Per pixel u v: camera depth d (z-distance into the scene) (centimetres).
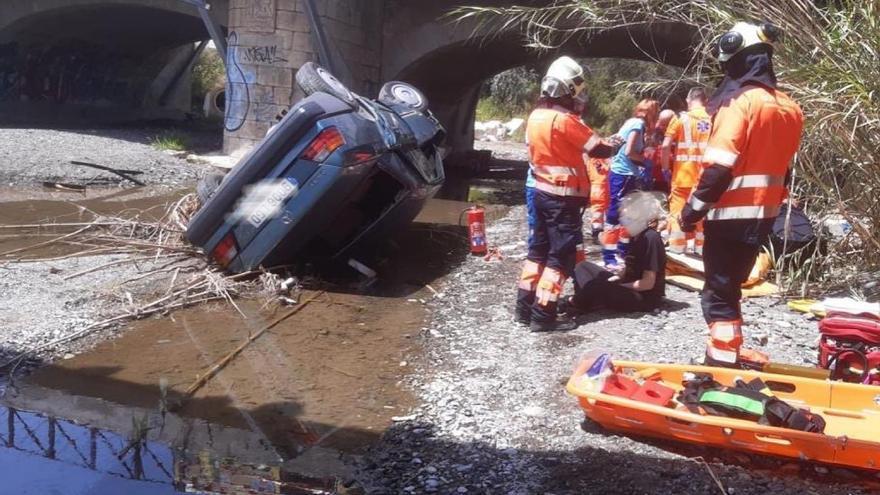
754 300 675
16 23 2417
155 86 3284
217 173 796
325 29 1614
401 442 405
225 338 566
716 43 728
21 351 512
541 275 599
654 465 379
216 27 1720
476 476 370
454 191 1661
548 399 459
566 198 567
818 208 722
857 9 661
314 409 447
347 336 583
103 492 344
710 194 430
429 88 2258
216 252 710
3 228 891
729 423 371
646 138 807
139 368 501
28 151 1477
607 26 867
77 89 2912
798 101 654
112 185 1307
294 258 747
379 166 702
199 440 403
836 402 428
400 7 1830
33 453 380
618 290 627
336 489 356
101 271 704
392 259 839
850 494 358
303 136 668
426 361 531
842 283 687
